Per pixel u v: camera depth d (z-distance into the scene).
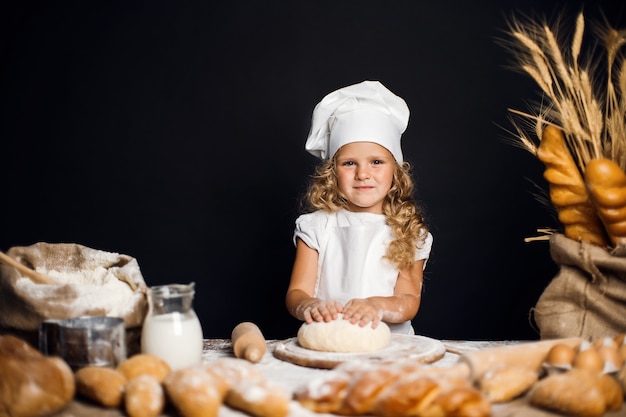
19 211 3.26
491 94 3.11
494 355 1.23
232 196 3.25
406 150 3.16
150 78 3.22
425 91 3.14
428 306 3.20
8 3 3.21
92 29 3.22
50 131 3.24
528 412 1.11
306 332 1.52
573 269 1.57
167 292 1.35
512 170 3.12
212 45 3.20
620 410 1.13
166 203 3.27
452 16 3.11
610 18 3.01
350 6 3.15
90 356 1.25
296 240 2.32
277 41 3.18
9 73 3.22
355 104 2.23
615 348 1.26
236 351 1.46
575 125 1.51
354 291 2.15
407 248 2.17
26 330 1.38
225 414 1.09
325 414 1.09
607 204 1.45
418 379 1.06
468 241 3.16
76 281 1.55
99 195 3.26
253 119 3.21
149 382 1.12
